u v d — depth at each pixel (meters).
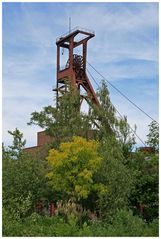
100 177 24.92
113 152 26.56
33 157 25.97
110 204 22.83
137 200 24.94
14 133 25.16
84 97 36.97
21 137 25.31
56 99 34.78
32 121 32.59
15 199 19.95
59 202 23.94
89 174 23.89
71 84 36.72
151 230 14.85
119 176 23.80
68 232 13.86
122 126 32.59
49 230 14.25
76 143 24.86
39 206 24.55
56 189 24.67
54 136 31.80
